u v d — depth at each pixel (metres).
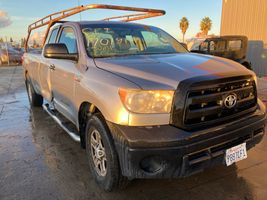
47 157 3.70
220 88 2.41
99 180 2.88
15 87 10.06
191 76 2.33
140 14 5.19
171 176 2.29
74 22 3.83
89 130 2.96
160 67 2.59
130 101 2.30
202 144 2.28
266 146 3.90
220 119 2.46
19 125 5.20
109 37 3.58
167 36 4.22
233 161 2.54
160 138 2.19
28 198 2.73
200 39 16.77
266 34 14.95
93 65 3.00
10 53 20.94
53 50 3.27
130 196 2.74
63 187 2.93
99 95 2.58
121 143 2.29
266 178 3.03
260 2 15.16
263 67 14.98
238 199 2.66
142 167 2.29
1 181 3.06
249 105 2.76
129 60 2.94
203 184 2.94
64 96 3.75
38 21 6.20
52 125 5.17
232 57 11.00
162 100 2.29
